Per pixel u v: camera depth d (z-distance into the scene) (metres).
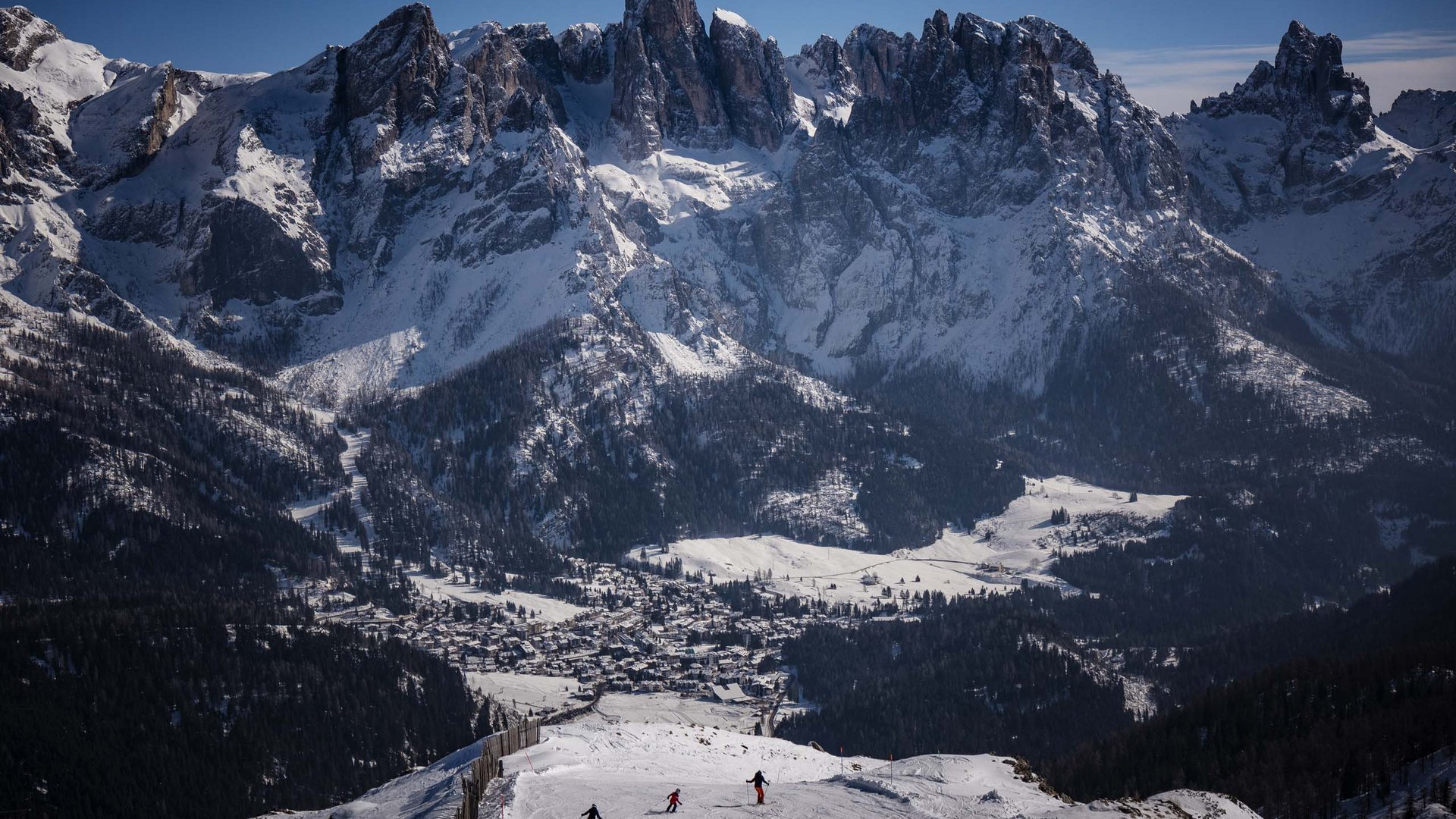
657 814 139.25
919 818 137.62
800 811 140.00
